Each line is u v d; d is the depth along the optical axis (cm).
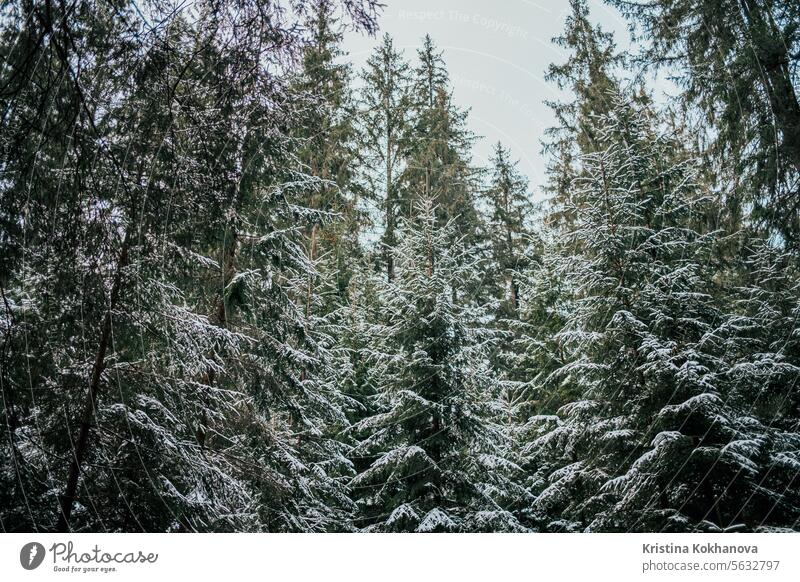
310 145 1006
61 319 584
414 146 2019
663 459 945
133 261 627
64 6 459
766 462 945
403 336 1258
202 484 699
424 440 1166
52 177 518
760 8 932
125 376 670
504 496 1249
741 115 969
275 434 1024
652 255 1149
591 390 1148
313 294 1505
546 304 1622
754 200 988
